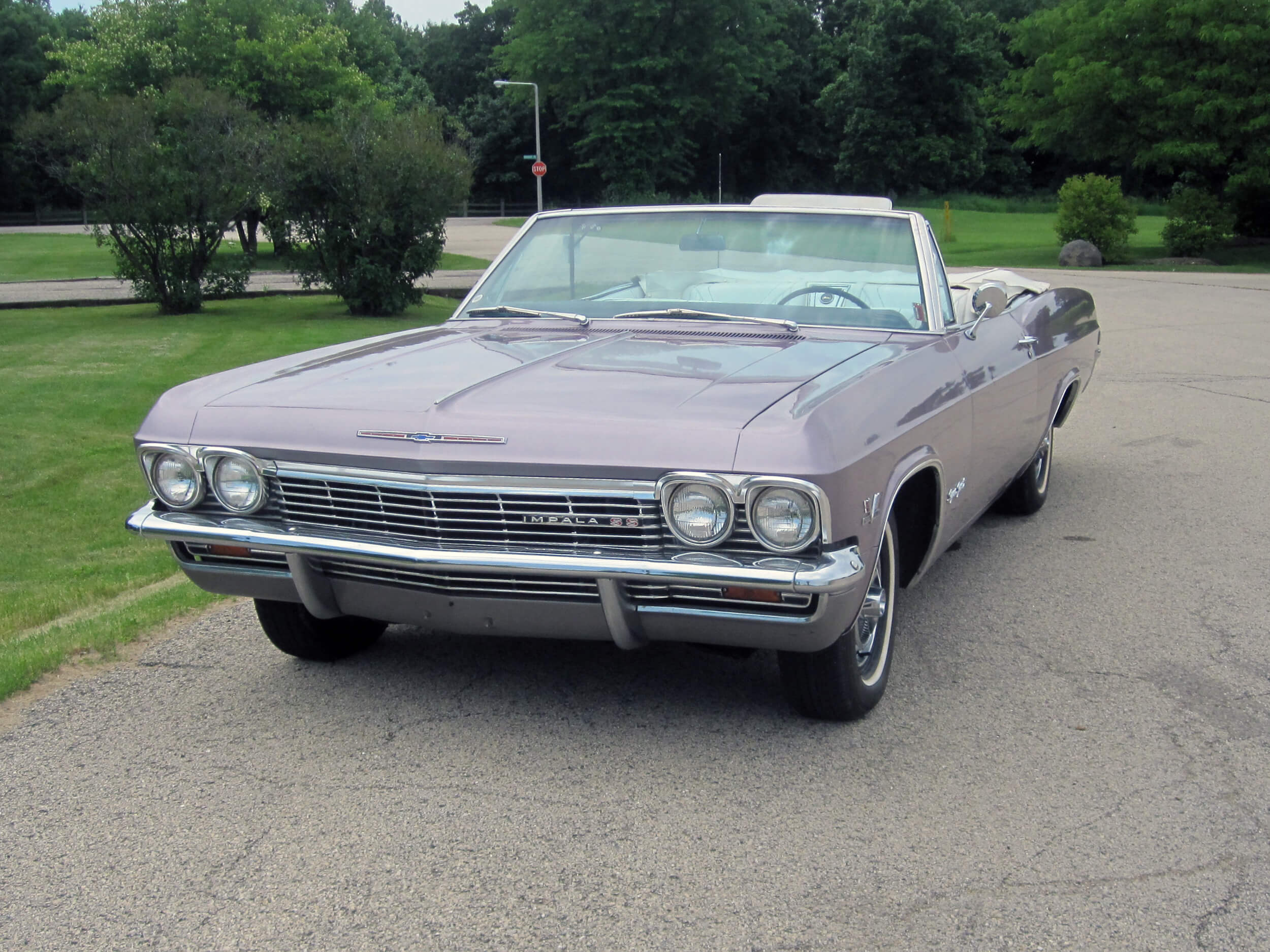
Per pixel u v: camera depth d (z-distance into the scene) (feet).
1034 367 16.65
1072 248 92.73
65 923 8.26
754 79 189.57
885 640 11.88
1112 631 14.23
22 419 33.63
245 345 48.78
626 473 9.50
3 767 10.82
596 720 11.59
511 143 244.83
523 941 7.93
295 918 8.25
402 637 14.28
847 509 9.52
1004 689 12.36
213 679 13.01
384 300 61.67
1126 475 23.27
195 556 11.59
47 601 18.21
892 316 13.17
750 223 14.34
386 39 207.41
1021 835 9.27
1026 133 117.19
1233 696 12.14
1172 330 48.70
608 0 160.97
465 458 9.86
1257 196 101.65
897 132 204.33
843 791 10.03
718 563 9.38
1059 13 102.68
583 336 13.19
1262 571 16.65
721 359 11.52
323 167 60.13
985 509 15.92
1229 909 8.18
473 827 9.51
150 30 116.16
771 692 12.31
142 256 61.72
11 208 225.56
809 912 8.21
